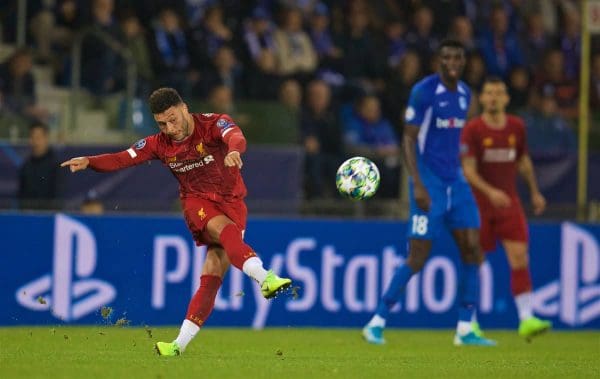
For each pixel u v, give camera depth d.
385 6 62.50
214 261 27.25
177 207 43.56
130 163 26.34
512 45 63.47
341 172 28.61
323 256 43.56
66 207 42.62
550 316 45.62
